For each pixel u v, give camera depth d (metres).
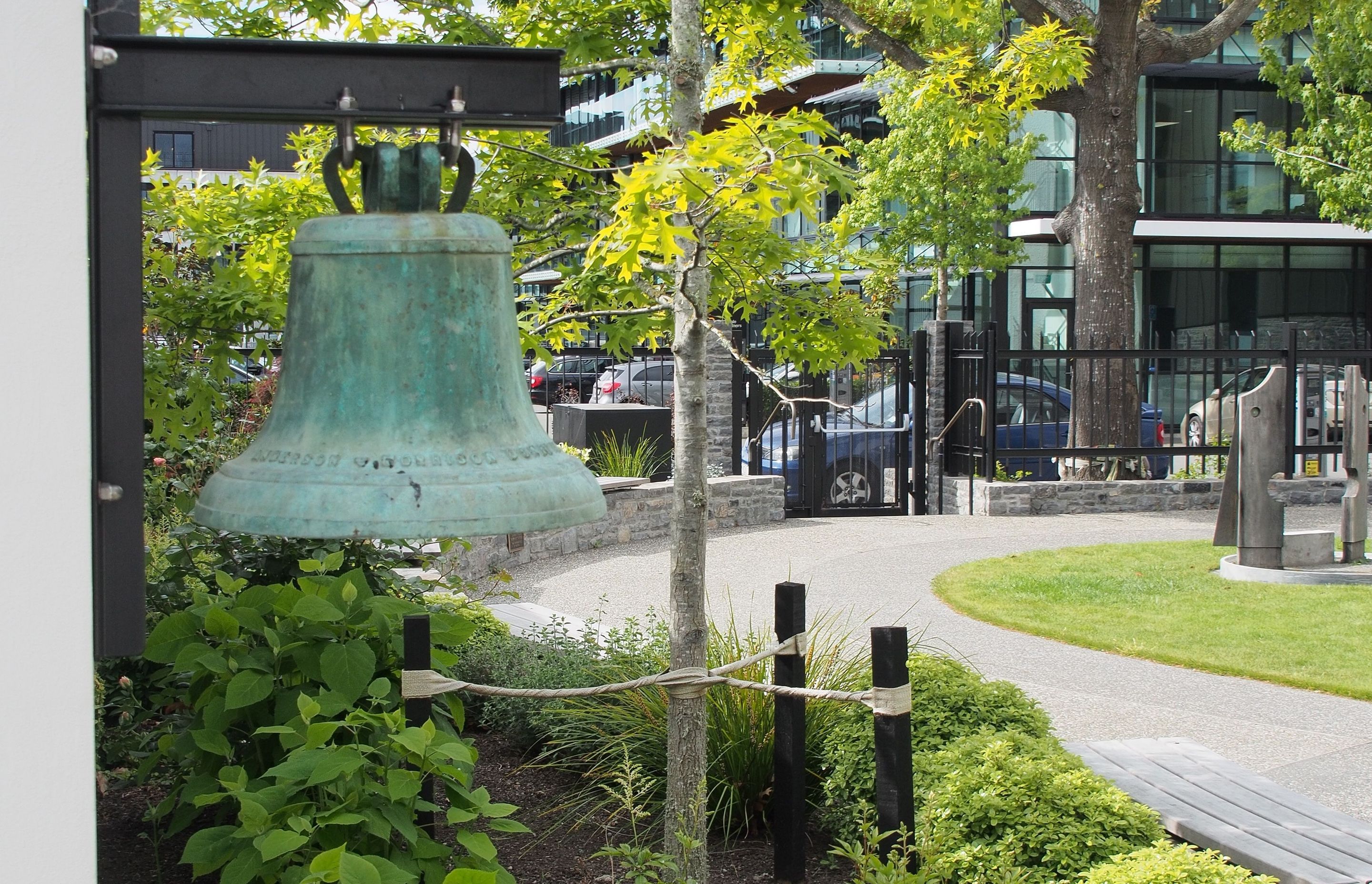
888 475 16.66
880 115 26.02
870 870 3.54
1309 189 29.19
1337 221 23.44
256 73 1.79
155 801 5.10
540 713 5.68
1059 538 13.55
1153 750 5.49
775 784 4.34
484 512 2.02
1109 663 8.11
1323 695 7.34
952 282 26.91
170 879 4.36
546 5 5.04
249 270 4.34
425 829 4.11
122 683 4.62
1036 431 17.91
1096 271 17.34
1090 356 15.92
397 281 2.12
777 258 4.79
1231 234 28.78
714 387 14.91
